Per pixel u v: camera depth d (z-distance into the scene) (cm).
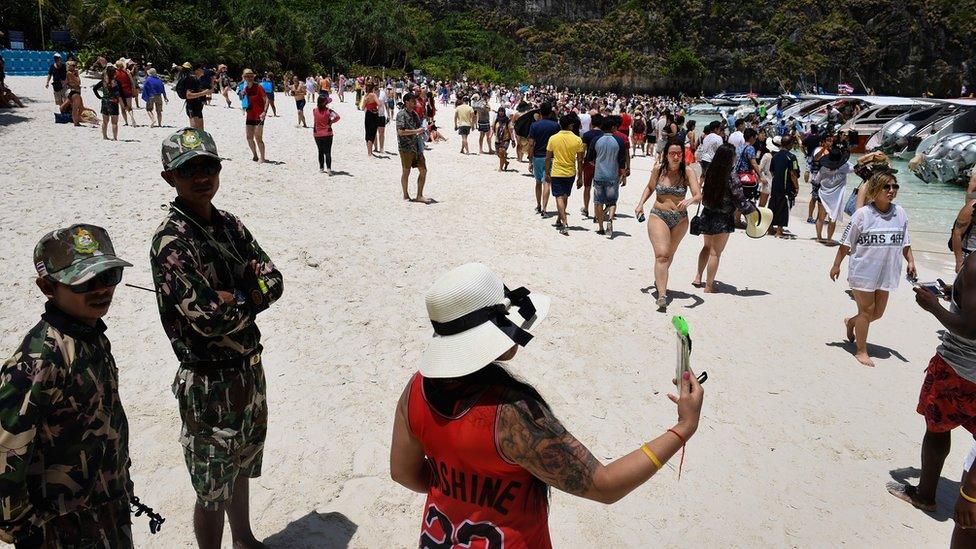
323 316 661
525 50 9300
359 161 1588
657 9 9538
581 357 617
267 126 2086
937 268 1057
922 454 429
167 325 292
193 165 283
